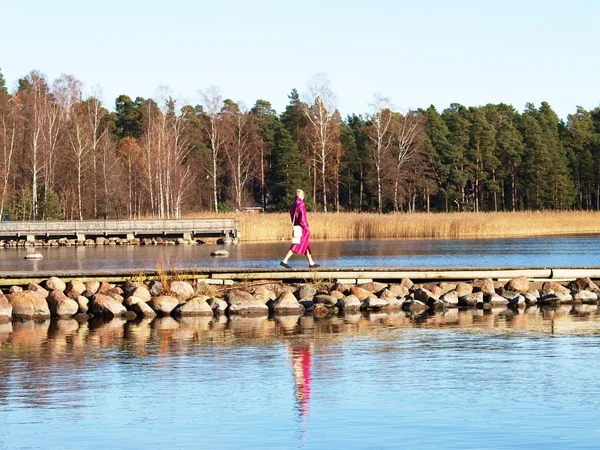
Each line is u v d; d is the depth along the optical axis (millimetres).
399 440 9844
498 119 120375
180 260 39594
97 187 81875
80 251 49875
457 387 12469
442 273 25391
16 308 21062
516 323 19562
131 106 114000
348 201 106000
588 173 109312
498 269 25625
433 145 103750
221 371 13773
